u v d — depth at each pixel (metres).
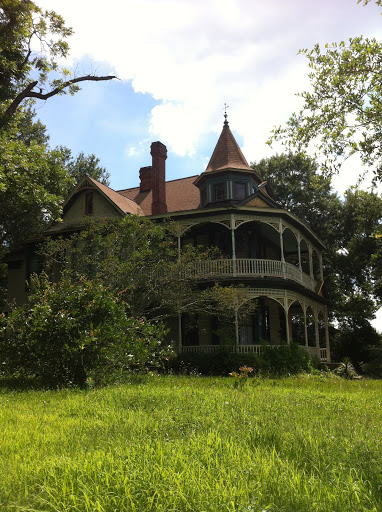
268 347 19.80
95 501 3.07
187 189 28.30
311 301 26.09
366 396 9.57
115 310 11.96
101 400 7.95
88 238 21.14
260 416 6.09
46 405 7.65
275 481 3.36
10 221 25.67
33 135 35.78
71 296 11.62
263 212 22.25
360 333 33.28
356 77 10.37
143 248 18.78
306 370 19.75
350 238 35.62
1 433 5.24
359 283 35.00
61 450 4.44
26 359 11.63
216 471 3.59
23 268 27.84
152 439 4.90
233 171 24.14
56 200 20.81
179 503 3.00
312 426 5.49
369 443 4.48
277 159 37.75
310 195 35.91
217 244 24.62
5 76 20.14
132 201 27.86
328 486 3.40
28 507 3.12
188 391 9.19
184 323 23.14
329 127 10.75
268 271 21.66
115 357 11.45
